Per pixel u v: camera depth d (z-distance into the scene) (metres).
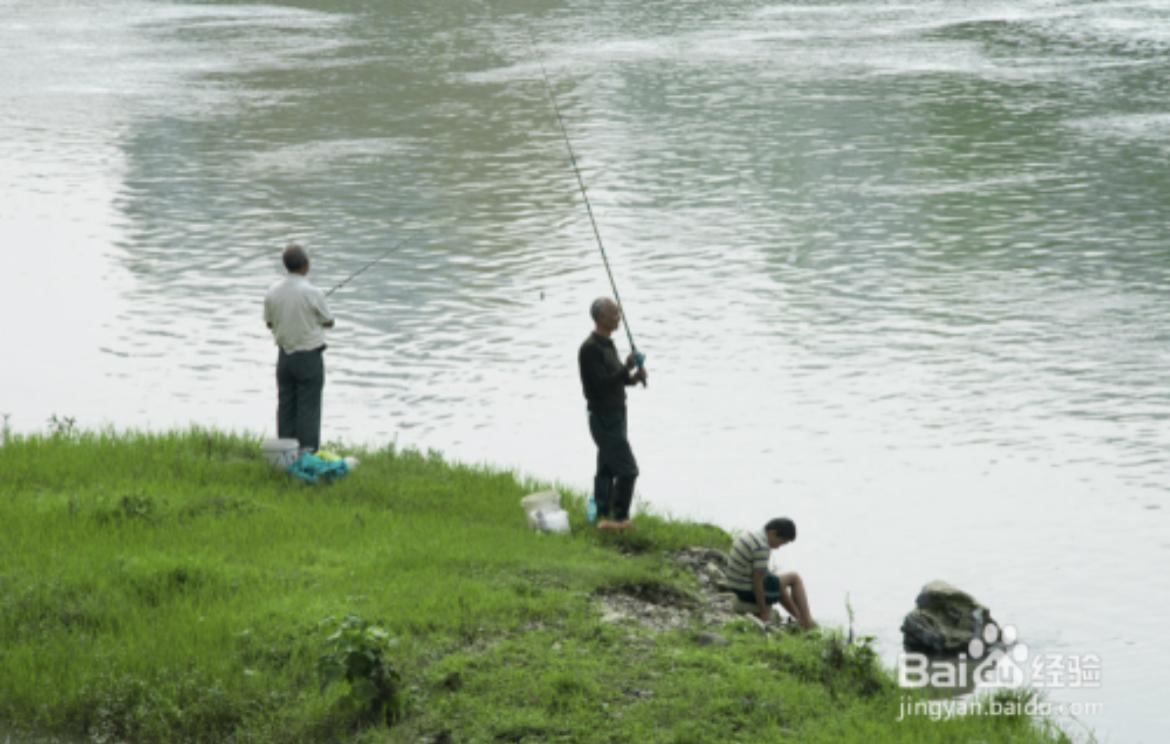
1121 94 107.19
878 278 63.66
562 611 24.05
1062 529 36.56
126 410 48.78
